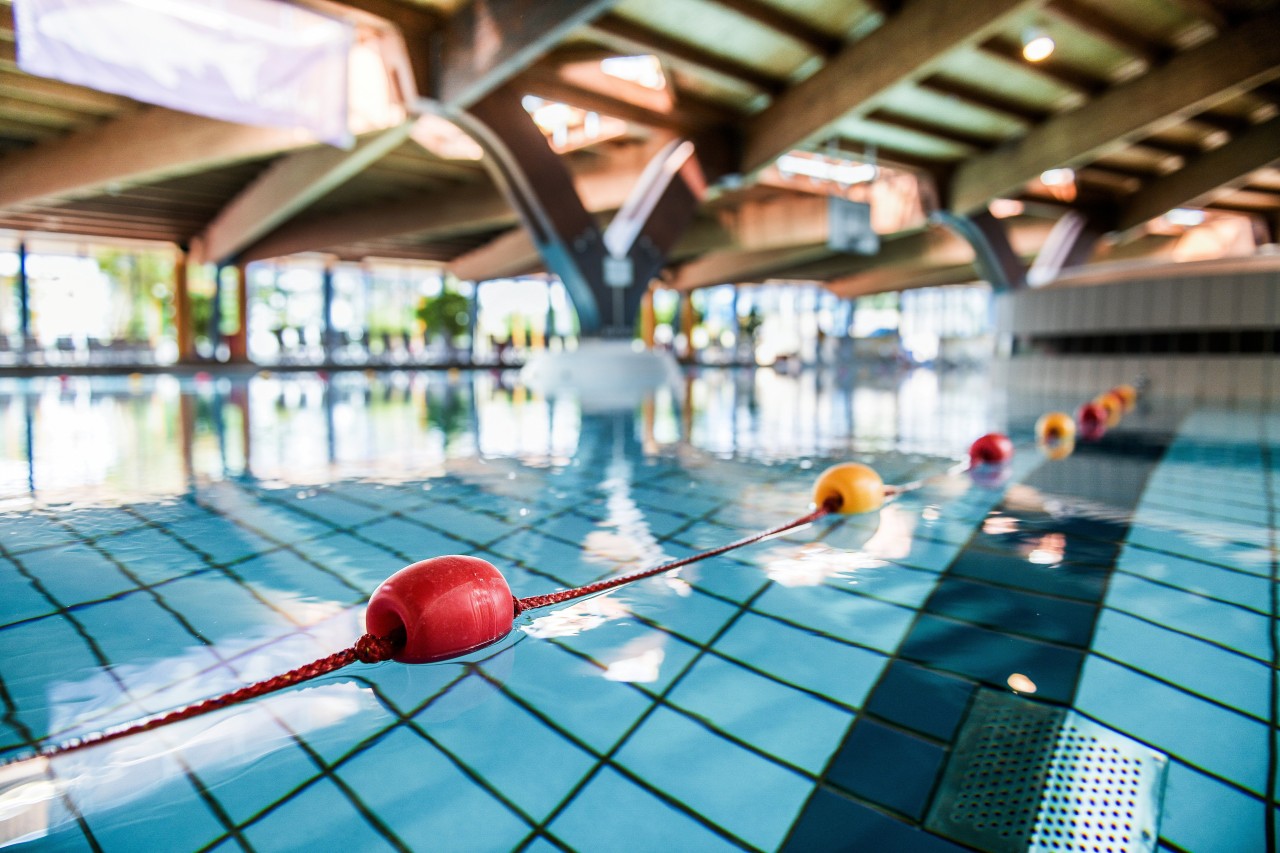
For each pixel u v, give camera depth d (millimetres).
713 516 3023
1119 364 9750
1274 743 1340
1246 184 16016
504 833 1097
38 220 16094
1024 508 3115
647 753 1301
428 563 1780
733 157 11852
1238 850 1080
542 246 11359
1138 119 10617
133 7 7816
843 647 1720
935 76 10516
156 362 19062
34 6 7332
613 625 1858
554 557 2443
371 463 4363
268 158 13352
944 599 2033
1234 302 8609
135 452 4777
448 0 7996
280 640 1775
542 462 4402
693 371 21625
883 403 8852
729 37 9148
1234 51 9391
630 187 13547
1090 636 1771
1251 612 1919
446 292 28125
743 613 1934
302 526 2842
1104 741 1339
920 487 3582
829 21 9039
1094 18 8945
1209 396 8812
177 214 16609
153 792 1192
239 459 4480
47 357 17203
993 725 1390
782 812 1147
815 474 4000
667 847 1068
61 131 11656
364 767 1258
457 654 1683
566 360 12359
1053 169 12344
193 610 1965
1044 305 10734
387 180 14617
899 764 1269
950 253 20781
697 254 21625
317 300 28469
